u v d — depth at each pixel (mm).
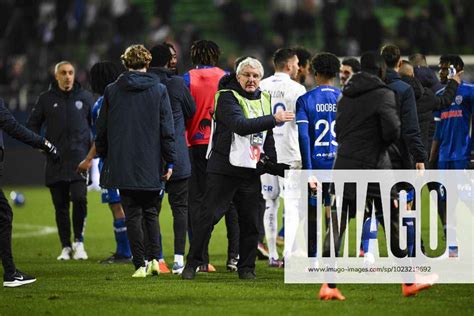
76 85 42219
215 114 31453
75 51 98750
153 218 33938
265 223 37406
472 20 94688
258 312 26281
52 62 95250
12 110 83000
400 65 35594
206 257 35656
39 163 84688
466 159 37969
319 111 34531
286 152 36594
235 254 35938
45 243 48844
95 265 38875
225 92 31031
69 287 31484
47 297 29344
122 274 35188
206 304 27672
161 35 99688
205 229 32500
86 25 102500
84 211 41875
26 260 41250
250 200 32438
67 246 41938
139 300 28516
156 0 104000
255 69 31000
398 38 95812
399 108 30344
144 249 35875
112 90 32625
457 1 95938
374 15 97562
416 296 28812
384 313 25891
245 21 104438
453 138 38125
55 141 41531
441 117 38500
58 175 41344
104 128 32812
